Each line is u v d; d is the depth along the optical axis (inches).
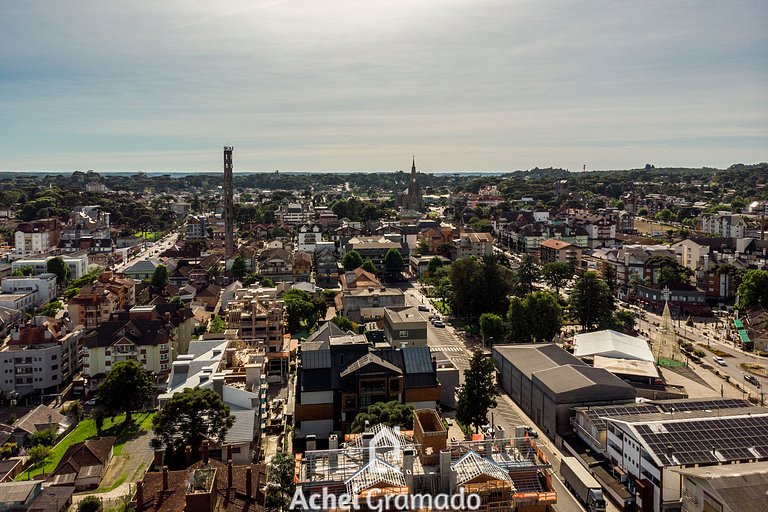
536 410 5398.6
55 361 6811.0
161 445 4286.4
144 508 3206.2
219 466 3695.9
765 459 3826.3
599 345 6727.4
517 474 2974.9
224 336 6633.9
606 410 4702.3
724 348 7701.8
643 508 3782.0
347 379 4872.0
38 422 5698.8
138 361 6318.9
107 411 5679.1
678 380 6392.7
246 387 5024.6
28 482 4274.1
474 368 4813.0
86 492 4421.8
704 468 3609.7
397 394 4894.2
